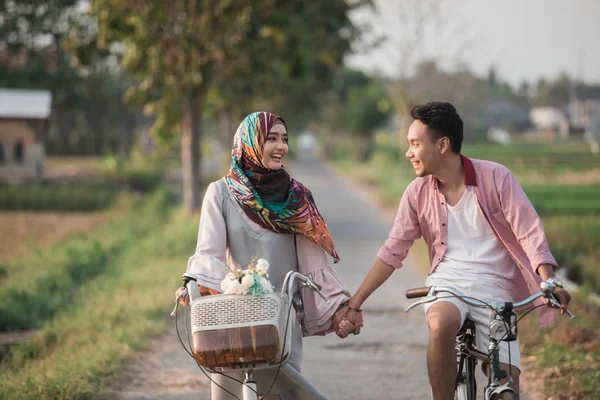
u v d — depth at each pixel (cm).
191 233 1892
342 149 8250
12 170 3725
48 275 1464
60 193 3130
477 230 521
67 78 6084
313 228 521
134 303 1141
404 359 891
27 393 710
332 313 531
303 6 2184
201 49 2088
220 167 4728
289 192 520
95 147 7025
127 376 804
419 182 540
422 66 3750
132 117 7419
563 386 741
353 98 7681
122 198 3091
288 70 2317
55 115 6888
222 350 456
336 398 746
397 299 1238
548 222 2223
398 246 543
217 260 506
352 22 2488
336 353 921
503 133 13250
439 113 516
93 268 1602
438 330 488
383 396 751
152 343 949
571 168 4912
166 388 765
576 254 1723
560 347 891
